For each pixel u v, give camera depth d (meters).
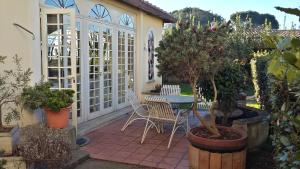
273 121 3.14
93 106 7.25
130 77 9.41
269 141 5.41
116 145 5.34
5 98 4.28
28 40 4.83
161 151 5.07
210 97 5.24
